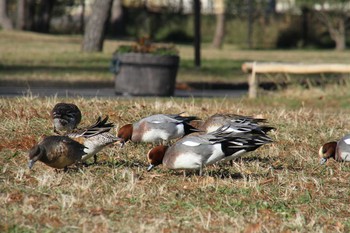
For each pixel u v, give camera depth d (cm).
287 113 1798
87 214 948
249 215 988
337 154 1279
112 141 1133
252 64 2425
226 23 7288
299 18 7244
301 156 1345
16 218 920
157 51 2459
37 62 3666
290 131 1559
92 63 3772
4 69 3303
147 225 916
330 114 1895
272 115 1748
